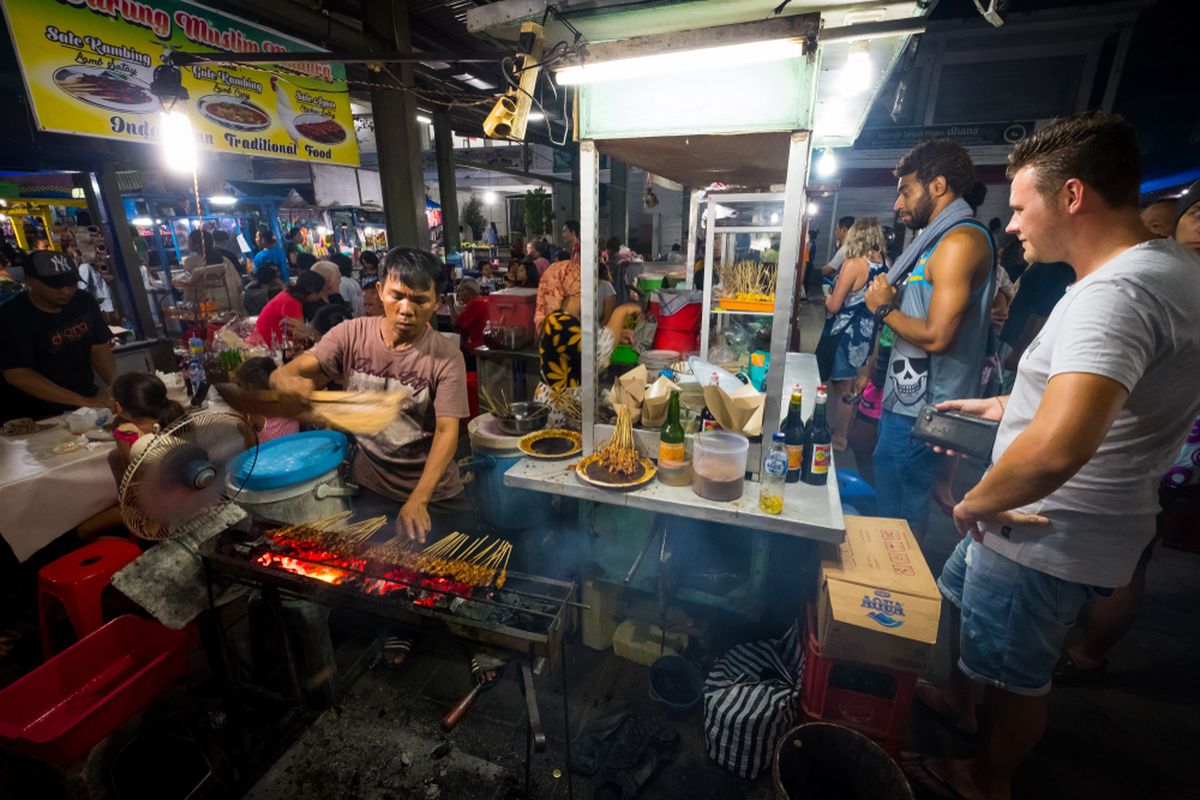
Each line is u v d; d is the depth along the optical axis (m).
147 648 1.92
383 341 2.27
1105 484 1.35
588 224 1.91
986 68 12.56
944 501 2.58
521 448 2.26
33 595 2.88
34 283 3.09
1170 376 1.24
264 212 11.97
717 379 2.08
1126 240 1.27
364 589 1.68
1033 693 1.56
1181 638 2.50
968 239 2.02
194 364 3.55
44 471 2.38
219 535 1.94
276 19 4.30
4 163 4.17
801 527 1.68
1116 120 1.26
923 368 2.28
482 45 7.08
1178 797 1.86
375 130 5.17
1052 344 1.37
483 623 1.52
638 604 2.40
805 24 1.36
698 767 1.95
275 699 2.16
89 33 3.36
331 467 2.11
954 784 1.78
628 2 1.49
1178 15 11.50
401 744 2.05
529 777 1.75
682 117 1.69
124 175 7.34
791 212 1.65
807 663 1.90
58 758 1.54
